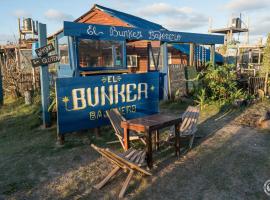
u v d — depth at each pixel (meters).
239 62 26.05
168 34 11.79
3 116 9.98
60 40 9.90
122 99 8.09
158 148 6.37
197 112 7.34
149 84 8.69
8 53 17.77
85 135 7.63
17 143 7.13
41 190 4.64
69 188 4.68
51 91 9.90
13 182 4.93
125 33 9.81
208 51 21.47
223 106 10.91
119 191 4.52
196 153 6.10
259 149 6.25
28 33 23.23
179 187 4.62
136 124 5.28
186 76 13.55
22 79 13.65
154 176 5.01
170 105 11.77
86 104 7.32
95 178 5.03
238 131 7.73
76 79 7.07
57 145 6.84
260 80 13.13
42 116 8.94
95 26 8.69
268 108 10.66
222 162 5.58
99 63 9.37
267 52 15.05
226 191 4.46
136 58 19.58
